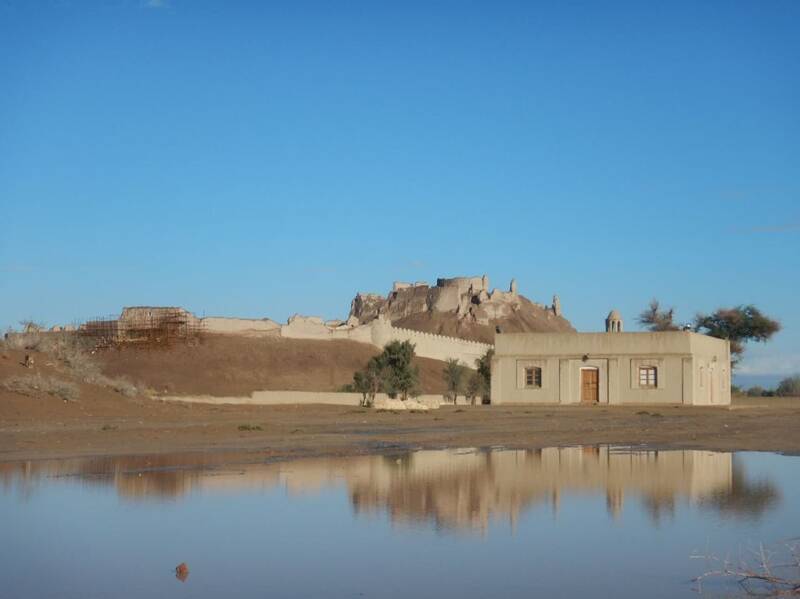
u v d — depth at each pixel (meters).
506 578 12.13
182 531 15.41
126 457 27.14
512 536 14.88
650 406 62.03
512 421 48.00
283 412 55.50
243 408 58.88
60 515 16.95
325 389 108.75
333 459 26.80
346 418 50.53
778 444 32.12
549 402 65.56
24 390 44.56
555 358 65.69
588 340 65.12
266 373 120.56
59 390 46.12
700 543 14.22
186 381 107.50
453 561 13.12
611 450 30.06
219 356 119.50
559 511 17.22
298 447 30.98
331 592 11.55
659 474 22.86
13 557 13.58
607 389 64.44
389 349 74.81
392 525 15.88
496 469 24.06
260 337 131.50
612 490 19.91
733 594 11.24
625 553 13.54
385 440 34.44
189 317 126.19
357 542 14.48
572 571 12.48
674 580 11.95
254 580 12.16
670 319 107.00
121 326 115.56
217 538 14.84
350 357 135.62
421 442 33.56
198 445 31.33
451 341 155.12
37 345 55.06
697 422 46.44
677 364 63.19
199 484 20.94
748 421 47.22
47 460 26.19
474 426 43.72
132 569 12.78
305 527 15.72
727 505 17.86
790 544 14.09
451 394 83.19
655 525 15.76
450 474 22.89
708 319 105.25
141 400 53.16
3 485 20.73
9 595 11.45
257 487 20.45
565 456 27.92
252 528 15.68
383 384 73.00
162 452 28.77
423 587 11.72
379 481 21.45
